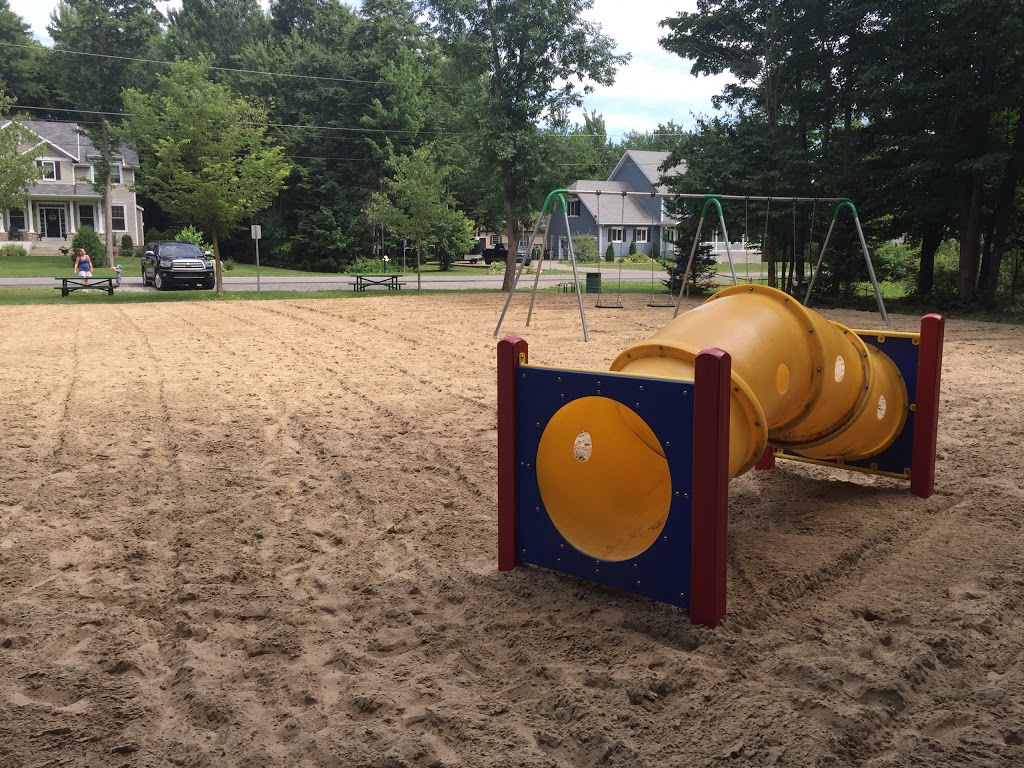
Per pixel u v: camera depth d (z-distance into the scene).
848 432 5.62
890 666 3.33
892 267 29.62
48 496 5.75
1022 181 22.34
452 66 29.38
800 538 4.91
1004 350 13.65
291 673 3.31
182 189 27.59
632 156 67.56
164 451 7.02
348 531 5.11
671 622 3.76
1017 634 3.68
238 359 12.47
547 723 2.94
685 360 4.09
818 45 24.66
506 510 4.41
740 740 2.79
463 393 9.66
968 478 6.22
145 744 2.82
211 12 77.56
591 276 27.42
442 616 3.93
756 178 24.36
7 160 23.44
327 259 55.69
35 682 3.24
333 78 58.34
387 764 2.69
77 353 13.05
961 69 20.31
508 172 29.97
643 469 4.68
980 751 2.74
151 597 4.11
